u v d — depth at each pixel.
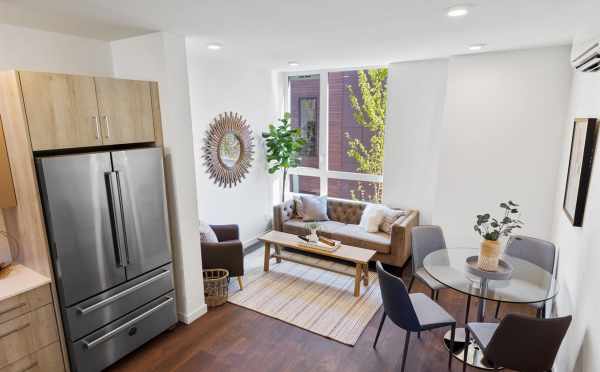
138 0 2.02
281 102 5.85
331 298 3.81
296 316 3.46
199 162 4.39
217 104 4.54
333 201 5.35
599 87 2.37
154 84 2.90
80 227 2.39
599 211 2.02
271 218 5.92
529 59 3.63
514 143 3.83
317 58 4.29
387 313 2.73
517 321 2.02
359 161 5.42
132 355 2.90
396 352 2.94
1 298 2.13
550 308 3.20
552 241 3.73
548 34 2.91
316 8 2.20
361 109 5.26
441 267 2.93
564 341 2.47
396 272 4.42
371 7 2.18
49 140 2.25
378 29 2.74
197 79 4.21
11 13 2.25
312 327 3.28
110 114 2.58
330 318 3.43
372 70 5.07
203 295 3.46
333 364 2.80
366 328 3.27
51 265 2.35
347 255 3.91
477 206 4.12
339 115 5.47
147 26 2.62
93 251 2.48
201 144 4.39
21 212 2.38
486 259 2.72
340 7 2.19
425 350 2.96
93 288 2.52
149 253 2.87
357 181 5.49
